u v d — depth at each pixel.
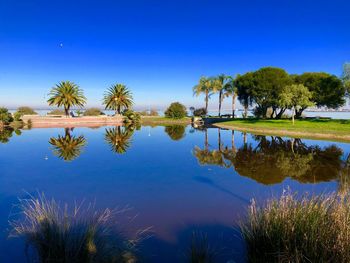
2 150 18.33
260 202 7.86
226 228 6.09
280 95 34.28
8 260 4.57
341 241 3.84
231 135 28.31
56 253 4.14
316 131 26.23
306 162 14.27
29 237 4.67
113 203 7.90
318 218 4.26
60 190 9.23
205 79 54.81
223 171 12.21
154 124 49.88
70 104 52.91
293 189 9.22
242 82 49.41
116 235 5.46
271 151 18.09
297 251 3.98
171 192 8.98
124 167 13.04
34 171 12.09
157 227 6.18
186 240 5.50
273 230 4.43
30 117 50.84
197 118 52.81
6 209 7.30
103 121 53.50
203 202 7.98
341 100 41.50
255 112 52.75
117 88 58.31
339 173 11.62
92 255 4.21
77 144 21.50
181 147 19.98
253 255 4.66
